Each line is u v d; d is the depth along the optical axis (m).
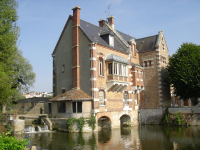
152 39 38.28
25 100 43.47
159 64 35.91
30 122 30.17
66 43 29.94
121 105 30.47
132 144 19.62
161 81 35.69
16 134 23.53
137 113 34.72
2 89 19.86
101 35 30.75
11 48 22.02
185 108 32.69
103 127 29.16
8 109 47.78
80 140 20.81
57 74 30.61
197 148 18.05
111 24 37.78
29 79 42.19
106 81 28.19
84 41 27.59
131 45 35.94
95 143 19.70
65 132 24.73
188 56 33.00
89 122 25.36
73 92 26.33
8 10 22.53
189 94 32.03
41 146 18.33
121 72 29.66
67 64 29.50
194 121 31.72
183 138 22.41
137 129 29.06
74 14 28.78
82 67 27.44
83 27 29.09
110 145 19.08
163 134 24.97
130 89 32.31
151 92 36.06
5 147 10.54
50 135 23.03
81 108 25.48
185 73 31.41
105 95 27.84
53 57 31.75
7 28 22.45
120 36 34.41
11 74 22.50
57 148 17.70
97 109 26.36
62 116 26.30
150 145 19.25
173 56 34.91
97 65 27.19
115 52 30.39
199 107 31.59
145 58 37.28
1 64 21.12
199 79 30.48
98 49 27.52
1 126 25.03
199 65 31.14
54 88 31.06
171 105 40.44
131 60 35.25
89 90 26.52
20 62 40.88
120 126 31.50
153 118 35.09
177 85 32.41
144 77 37.00
